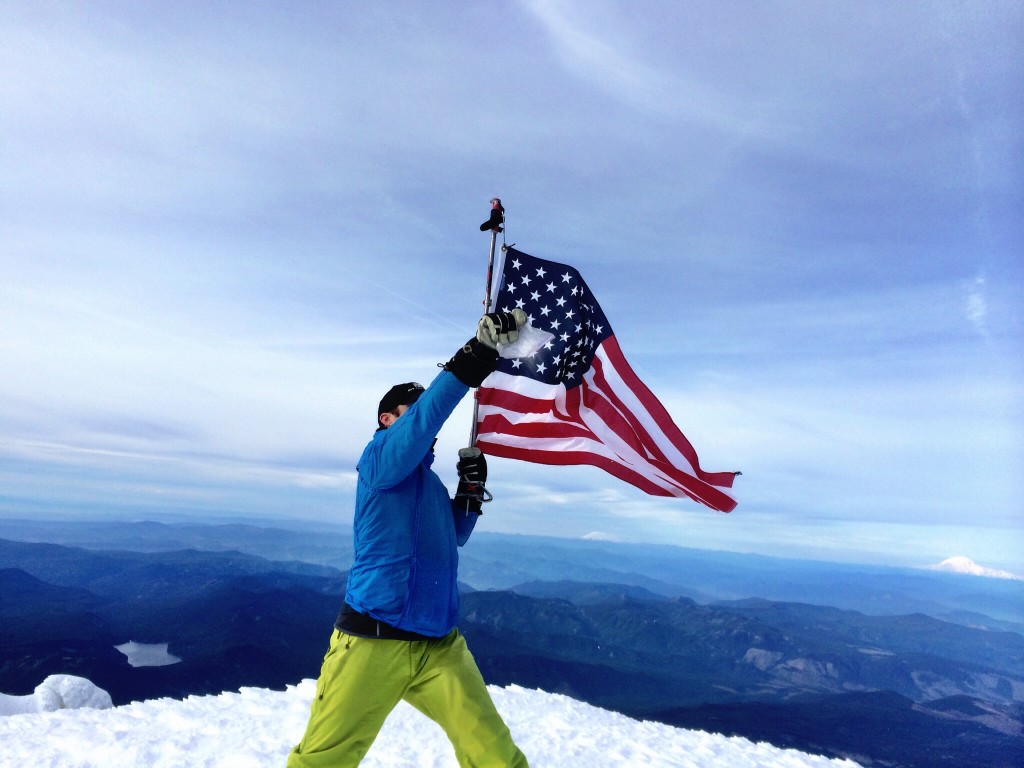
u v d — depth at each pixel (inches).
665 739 304.2
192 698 306.5
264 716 273.6
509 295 225.8
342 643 115.1
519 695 376.8
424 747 232.2
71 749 224.2
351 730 113.4
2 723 259.3
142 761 207.0
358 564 118.4
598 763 247.8
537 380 230.1
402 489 118.8
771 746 319.3
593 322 233.0
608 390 232.2
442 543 121.1
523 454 229.9
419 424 107.3
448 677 117.5
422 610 115.0
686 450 226.8
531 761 241.0
